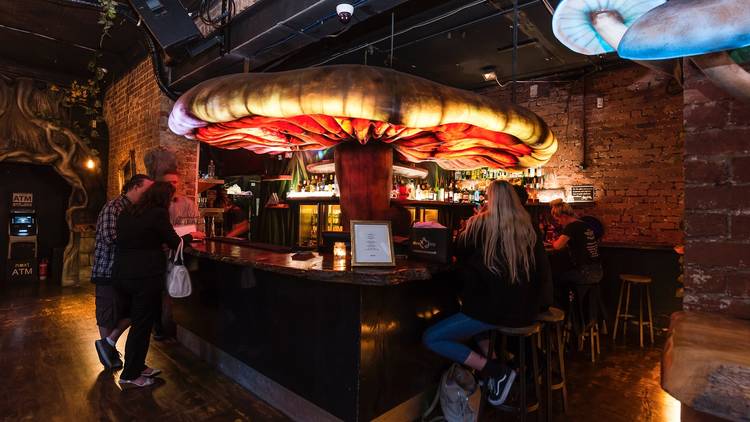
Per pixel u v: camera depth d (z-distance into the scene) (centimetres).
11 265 668
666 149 478
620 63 496
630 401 291
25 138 629
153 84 550
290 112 243
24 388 287
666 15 79
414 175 630
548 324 254
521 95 580
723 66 87
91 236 667
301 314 253
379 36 436
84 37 549
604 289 502
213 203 633
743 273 111
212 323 338
